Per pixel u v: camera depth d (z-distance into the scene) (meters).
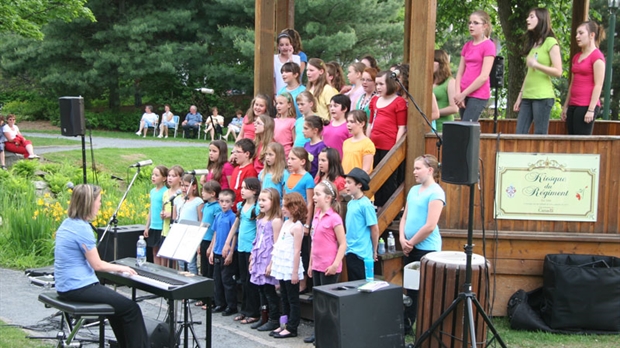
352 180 6.05
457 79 7.67
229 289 7.11
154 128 26.91
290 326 6.33
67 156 17.53
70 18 20.14
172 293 4.91
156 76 30.06
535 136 6.72
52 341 5.98
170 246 5.50
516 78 12.64
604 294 6.29
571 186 6.75
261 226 6.61
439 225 6.89
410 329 6.30
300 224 6.20
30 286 8.19
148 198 12.73
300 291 6.86
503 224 6.84
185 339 5.38
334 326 5.07
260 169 7.46
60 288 5.04
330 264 5.97
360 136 6.68
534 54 7.30
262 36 8.54
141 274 5.40
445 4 14.84
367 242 6.07
